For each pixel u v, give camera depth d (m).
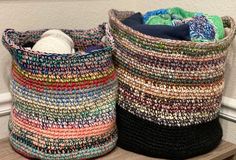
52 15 1.02
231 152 0.95
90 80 0.77
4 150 0.88
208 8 1.06
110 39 0.85
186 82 0.82
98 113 0.80
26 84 0.78
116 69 0.88
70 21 1.07
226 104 1.05
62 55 0.74
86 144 0.80
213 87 0.87
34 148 0.79
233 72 1.04
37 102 0.77
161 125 0.84
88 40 0.97
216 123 0.94
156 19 0.94
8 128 0.93
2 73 0.96
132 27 0.86
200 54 0.81
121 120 0.89
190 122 0.85
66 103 0.76
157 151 0.85
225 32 0.96
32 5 0.97
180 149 0.84
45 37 0.85
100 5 1.13
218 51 0.84
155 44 0.80
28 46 0.93
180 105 0.83
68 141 0.78
